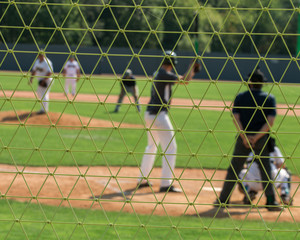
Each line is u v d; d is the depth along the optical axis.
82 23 106.75
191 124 57.88
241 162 23.17
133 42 122.31
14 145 39.28
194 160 36.59
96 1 89.25
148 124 25.61
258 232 19.42
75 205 22.53
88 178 28.61
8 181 26.73
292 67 117.62
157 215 21.31
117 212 21.58
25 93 89.44
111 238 18.23
